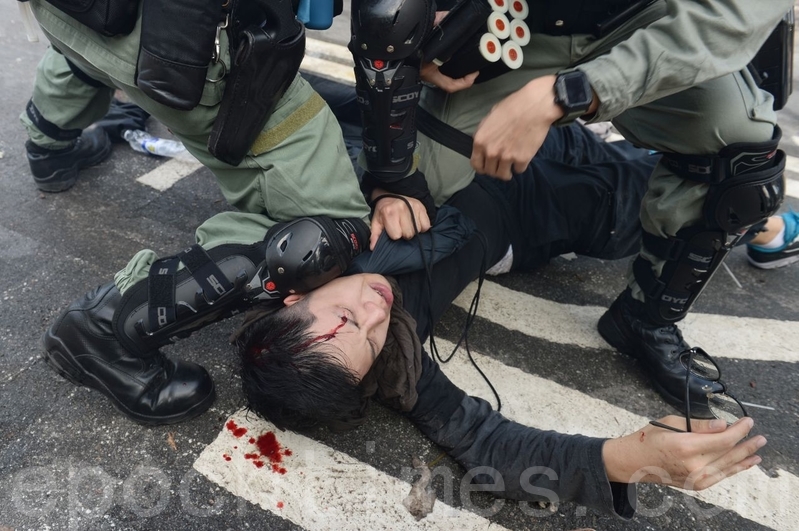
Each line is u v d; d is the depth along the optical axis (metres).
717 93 1.21
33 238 1.82
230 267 1.20
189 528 1.18
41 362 1.48
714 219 1.29
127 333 1.22
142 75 1.03
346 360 1.15
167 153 2.19
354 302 1.19
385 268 1.32
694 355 1.55
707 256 1.35
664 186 1.38
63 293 1.66
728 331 1.75
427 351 1.61
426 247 1.37
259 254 1.21
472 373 1.57
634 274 1.52
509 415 1.47
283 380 1.14
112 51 1.10
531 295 1.85
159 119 1.22
